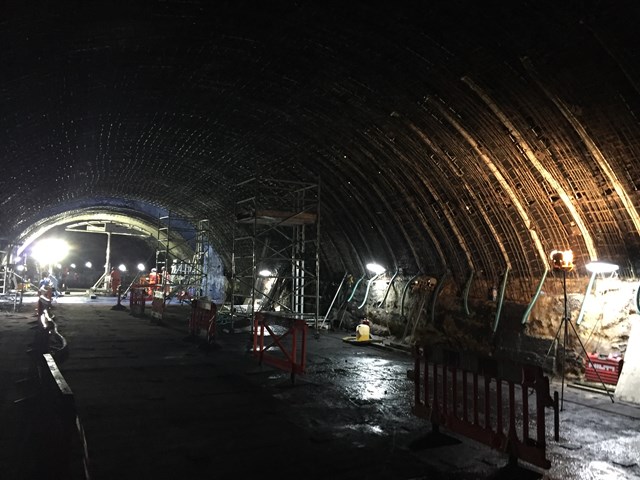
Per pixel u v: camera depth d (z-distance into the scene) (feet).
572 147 26.11
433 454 16.74
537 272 32.48
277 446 17.02
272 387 25.98
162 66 31.81
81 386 25.08
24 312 64.28
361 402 23.32
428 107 31.14
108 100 36.47
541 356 31.12
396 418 20.79
